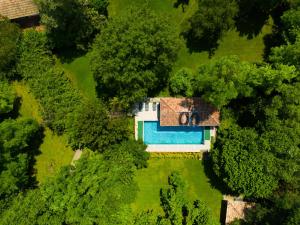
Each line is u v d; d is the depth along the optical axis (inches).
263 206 1764.3
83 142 1779.0
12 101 1780.3
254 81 1628.9
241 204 1792.6
